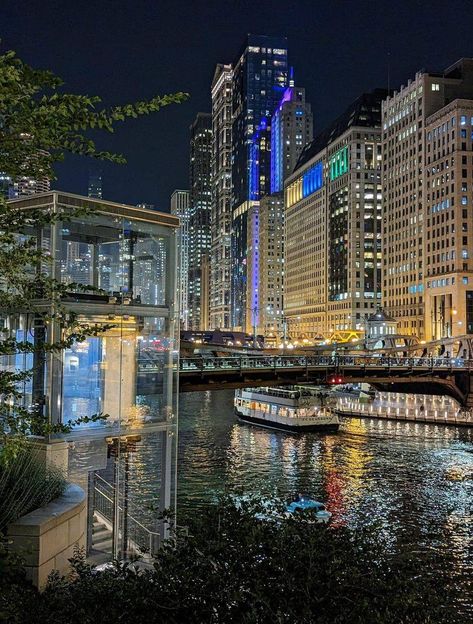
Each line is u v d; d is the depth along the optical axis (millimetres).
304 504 49594
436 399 119000
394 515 52031
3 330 11305
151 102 10344
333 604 10469
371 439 89312
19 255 11055
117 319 22969
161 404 24188
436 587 11992
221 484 61594
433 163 187500
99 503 25281
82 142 10242
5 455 10617
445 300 179375
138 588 11180
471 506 54812
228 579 10781
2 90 9219
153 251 24297
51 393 20688
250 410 105688
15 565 12391
